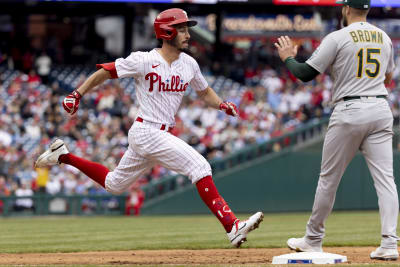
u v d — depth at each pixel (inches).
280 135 2822.3
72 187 2738.7
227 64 3757.4
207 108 3144.7
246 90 3440.0
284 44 903.7
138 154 893.8
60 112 3208.7
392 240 854.5
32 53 3730.3
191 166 861.8
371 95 860.6
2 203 2571.4
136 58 864.3
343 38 862.5
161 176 2876.5
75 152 2874.0
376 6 2842.0
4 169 2780.5
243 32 3575.3
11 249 1218.0
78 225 2015.3
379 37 872.3
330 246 1211.2
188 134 2972.4
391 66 901.8
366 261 856.3
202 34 3907.5
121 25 4180.6
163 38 861.8
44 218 2488.9
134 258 975.0
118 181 918.4
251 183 2763.3
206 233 1631.4
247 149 2773.1
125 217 2527.1
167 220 2273.6
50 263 897.5
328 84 3395.7
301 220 2178.9
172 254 1048.2
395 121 3034.0
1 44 3720.5
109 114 3196.4
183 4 3075.8
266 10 3198.8
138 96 884.0
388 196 855.7
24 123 3095.5
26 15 3464.6
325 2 2861.7
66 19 3912.4
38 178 2714.1
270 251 1091.3
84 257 1008.9
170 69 868.6
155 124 872.9
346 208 2775.6
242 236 842.2
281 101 3299.7
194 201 2731.3
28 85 3452.3
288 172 2785.4
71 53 3900.1
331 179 892.6
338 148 875.4
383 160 863.7
